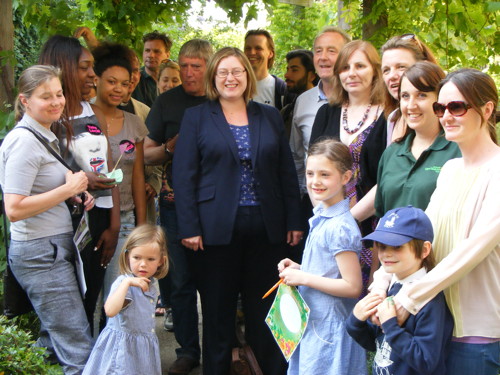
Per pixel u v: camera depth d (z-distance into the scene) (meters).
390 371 2.47
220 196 3.60
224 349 3.73
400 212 2.47
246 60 3.72
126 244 3.28
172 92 4.45
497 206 2.25
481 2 5.05
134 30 6.08
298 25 9.59
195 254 3.73
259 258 3.76
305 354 2.99
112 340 3.22
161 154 4.31
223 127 3.66
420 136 2.97
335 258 2.97
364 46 3.64
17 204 3.04
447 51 5.42
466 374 2.36
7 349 3.13
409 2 5.18
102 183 3.37
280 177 3.84
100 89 3.89
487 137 2.40
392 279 2.54
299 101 4.38
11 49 4.66
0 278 4.20
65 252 3.27
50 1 5.34
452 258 2.28
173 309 4.27
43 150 3.15
